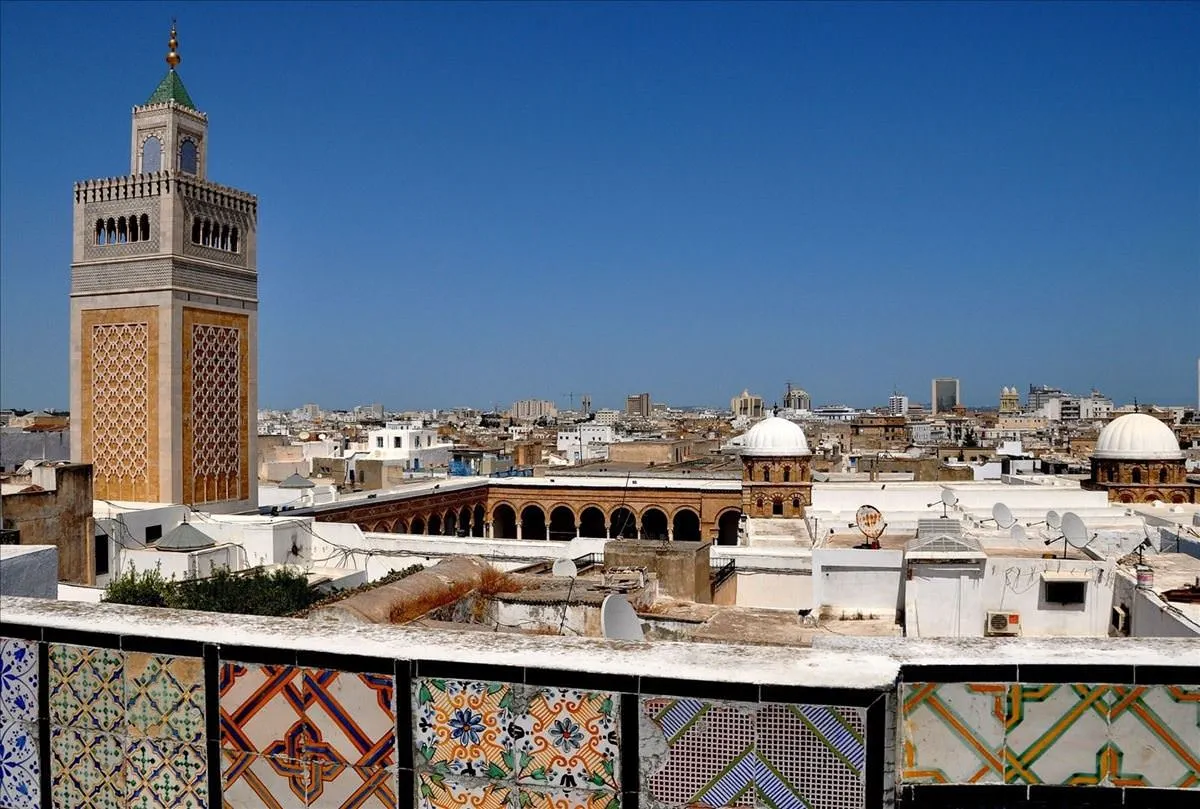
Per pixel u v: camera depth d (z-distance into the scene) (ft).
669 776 14.17
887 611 69.77
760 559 99.40
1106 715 13.76
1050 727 13.82
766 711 13.82
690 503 204.54
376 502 172.96
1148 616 56.29
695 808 14.10
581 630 52.34
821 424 587.68
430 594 48.16
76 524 113.19
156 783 16.40
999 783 13.87
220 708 15.93
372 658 15.14
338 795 15.43
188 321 137.39
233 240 147.64
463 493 203.31
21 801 17.25
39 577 23.49
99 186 138.62
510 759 14.69
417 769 15.10
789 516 161.99
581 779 14.47
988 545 75.51
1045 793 13.84
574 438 469.57
